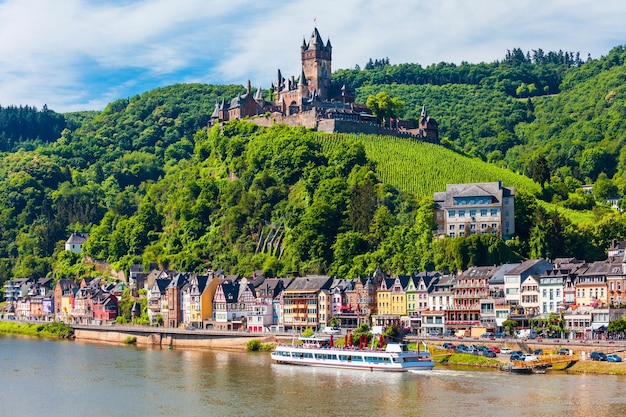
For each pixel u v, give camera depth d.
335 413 177.50
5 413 184.12
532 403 180.00
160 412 181.62
